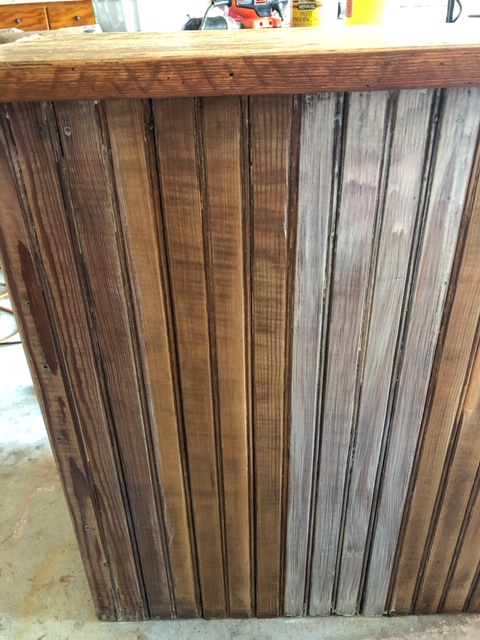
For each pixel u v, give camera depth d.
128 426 0.89
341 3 1.24
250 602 1.12
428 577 1.08
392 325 0.78
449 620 1.13
